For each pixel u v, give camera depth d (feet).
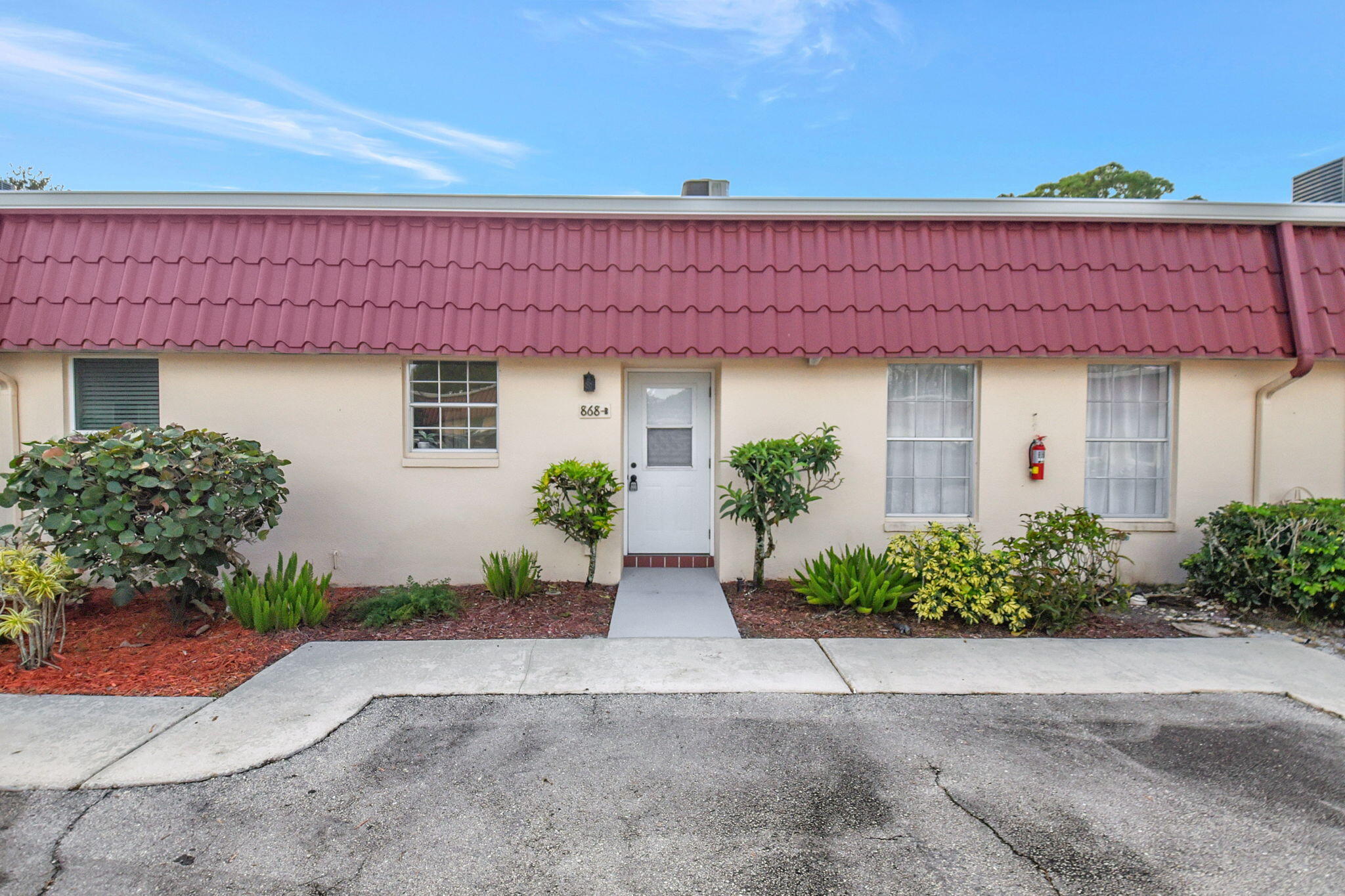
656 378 27.81
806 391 25.63
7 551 17.47
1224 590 23.58
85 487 18.58
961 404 26.55
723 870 10.61
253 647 19.36
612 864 10.72
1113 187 70.44
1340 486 25.94
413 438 25.98
